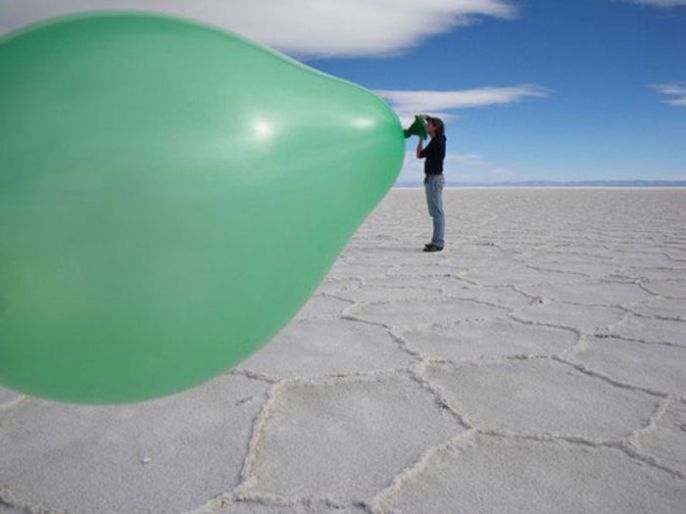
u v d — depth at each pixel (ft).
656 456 4.81
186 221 3.43
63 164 3.26
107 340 3.59
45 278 3.36
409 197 69.10
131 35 3.71
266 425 5.40
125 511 4.07
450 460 4.76
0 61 3.55
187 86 3.57
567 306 10.54
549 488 4.34
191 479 4.46
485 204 51.29
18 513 4.08
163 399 5.95
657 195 71.10
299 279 4.24
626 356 7.53
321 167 4.03
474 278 13.64
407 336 8.44
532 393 6.21
